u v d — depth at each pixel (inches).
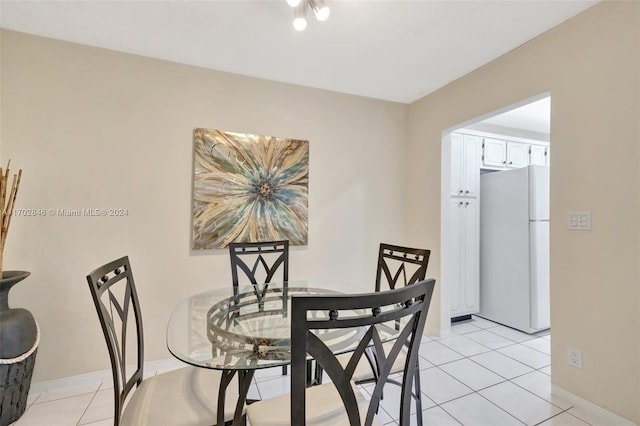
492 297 134.6
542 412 71.6
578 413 70.9
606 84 68.2
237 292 81.4
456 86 108.4
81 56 84.4
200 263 97.0
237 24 76.0
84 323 84.2
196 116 96.7
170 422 44.4
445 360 97.7
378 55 90.7
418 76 104.7
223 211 99.0
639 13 63.2
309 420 43.7
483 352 103.7
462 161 133.3
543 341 113.0
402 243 129.6
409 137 130.9
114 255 87.4
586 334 71.4
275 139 106.3
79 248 84.0
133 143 89.5
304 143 111.0
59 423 68.4
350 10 70.6
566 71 75.7
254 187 103.2
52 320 81.2
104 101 86.5
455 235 131.1
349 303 32.9
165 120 93.0
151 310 91.1
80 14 72.0
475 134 136.6
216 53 89.7
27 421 68.9
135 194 89.7
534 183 120.2
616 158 66.5
